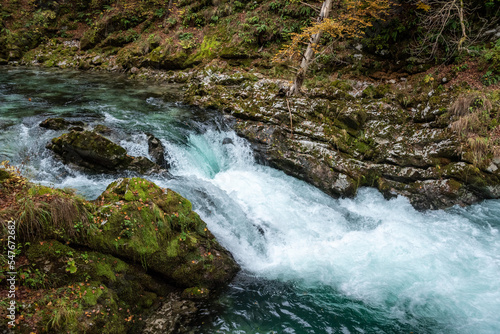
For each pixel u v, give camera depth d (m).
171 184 6.84
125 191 5.27
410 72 11.34
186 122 9.41
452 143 8.12
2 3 17.61
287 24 14.15
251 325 4.73
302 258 6.30
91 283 4.19
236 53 14.21
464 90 9.55
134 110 10.06
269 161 8.64
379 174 8.38
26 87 11.87
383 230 7.23
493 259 6.24
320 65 12.72
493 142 7.84
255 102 9.91
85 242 4.45
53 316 3.65
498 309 5.11
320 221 7.36
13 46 16.80
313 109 9.28
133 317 4.45
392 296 5.41
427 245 6.68
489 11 10.48
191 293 5.07
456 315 5.04
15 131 7.61
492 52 9.72
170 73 14.73
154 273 5.04
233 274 5.63
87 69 16.23
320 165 8.29
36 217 4.18
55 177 6.59
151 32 17.05
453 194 7.75
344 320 4.94
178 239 5.22
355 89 11.48
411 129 8.90
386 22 11.89
